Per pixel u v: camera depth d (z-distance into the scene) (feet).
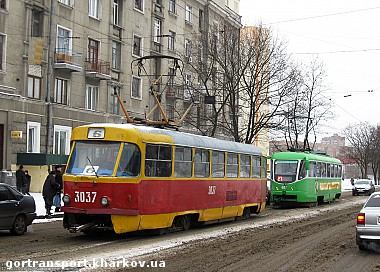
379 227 42.37
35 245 43.34
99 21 124.26
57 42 111.45
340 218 78.13
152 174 48.98
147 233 51.39
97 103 124.06
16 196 50.03
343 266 37.22
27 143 103.91
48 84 107.96
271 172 104.58
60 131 112.68
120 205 45.73
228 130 139.13
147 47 145.07
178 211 53.21
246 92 146.61
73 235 50.39
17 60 101.76
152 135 49.55
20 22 102.27
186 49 149.89
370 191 168.04
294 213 87.86
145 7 143.74
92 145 47.85
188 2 166.71
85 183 46.16
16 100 100.89
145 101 143.84
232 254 40.91
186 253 40.65
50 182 68.49
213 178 61.21
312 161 106.42
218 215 62.54
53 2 108.47
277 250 43.91
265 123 128.06
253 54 128.57
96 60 122.62
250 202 72.79
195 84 151.02
